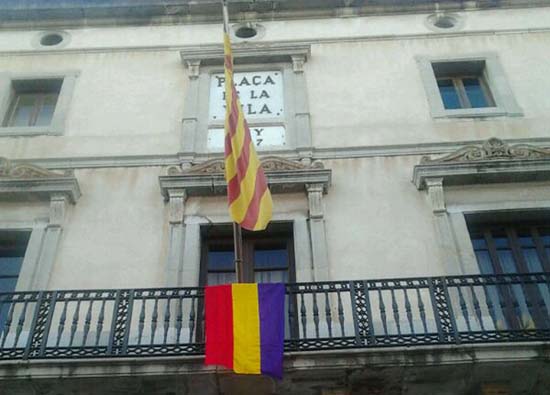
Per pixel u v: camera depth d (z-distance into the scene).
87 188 12.27
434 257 10.99
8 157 12.80
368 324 9.20
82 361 8.69
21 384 8.72
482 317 9.99
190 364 8.72
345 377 8.88
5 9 15.62
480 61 14.48
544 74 14.16
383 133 13.09
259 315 9.02
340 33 15.30
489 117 13.30
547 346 8.71
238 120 10.36
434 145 12.75
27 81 14.33
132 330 9.95
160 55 14.90
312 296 10.30
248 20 15.66
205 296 9.23
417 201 11.81
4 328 9.76
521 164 11.83
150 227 11.58
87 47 15.11
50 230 11.45
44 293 9.55
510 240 11.45
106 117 13.57
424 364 8.66
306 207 11.72
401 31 15.30
